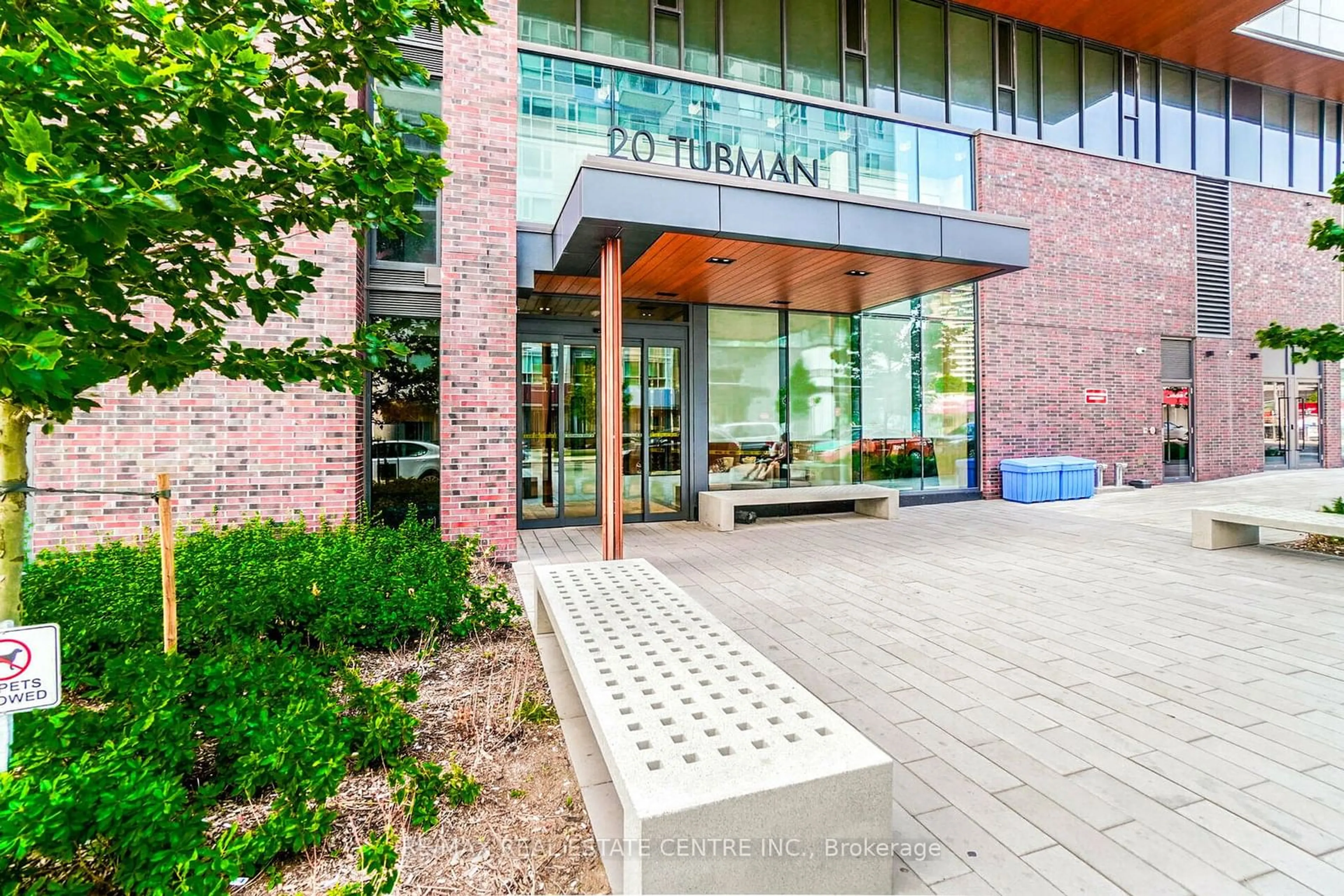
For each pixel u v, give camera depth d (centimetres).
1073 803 258
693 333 998
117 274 184
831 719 227
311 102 228
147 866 178
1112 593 571
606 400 640
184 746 240
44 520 557
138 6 160
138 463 582
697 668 275
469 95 705
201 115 169
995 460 1180
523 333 926
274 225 228
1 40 181
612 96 886
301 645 398
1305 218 1481
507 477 712
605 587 419
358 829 232
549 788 264
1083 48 1260
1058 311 1220
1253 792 264
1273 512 720
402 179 252
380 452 703
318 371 278
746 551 770
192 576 399
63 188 134
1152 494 1211
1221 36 1258
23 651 195
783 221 611
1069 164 1218
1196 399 1373
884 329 1126
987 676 388
